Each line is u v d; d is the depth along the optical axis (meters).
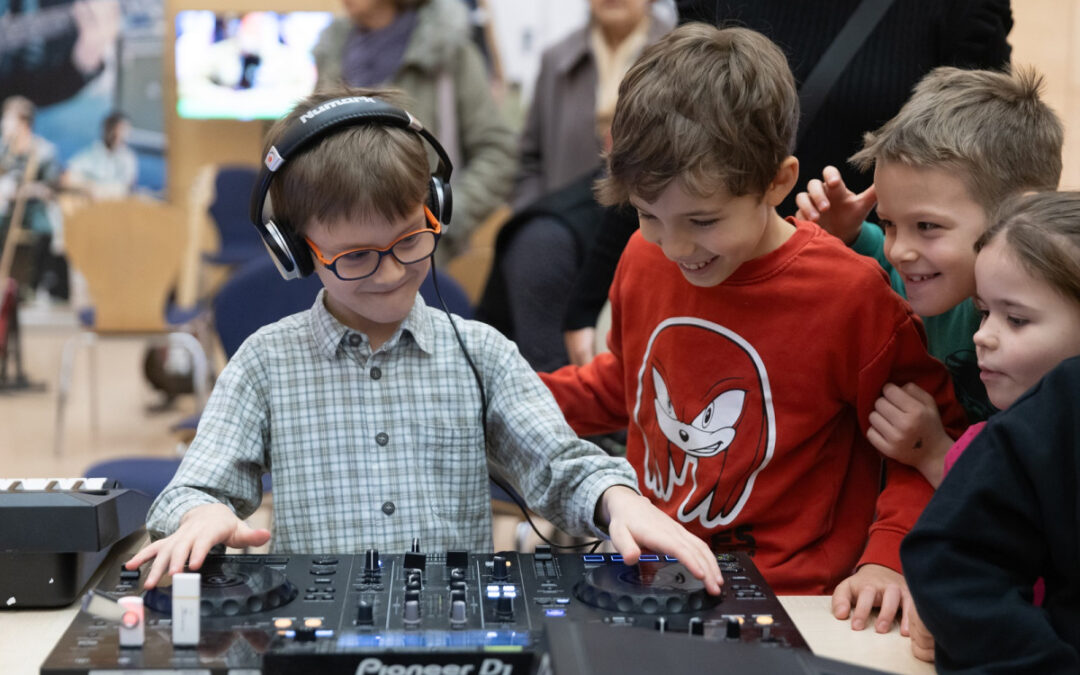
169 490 1.05
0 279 6.05
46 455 3.95
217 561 0.96
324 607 0.89
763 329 1.22
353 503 1.12
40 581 1.00
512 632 0.83
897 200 1.16
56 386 5.16
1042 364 0.88
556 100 3.34
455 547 1.13
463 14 3.38
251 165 6.06
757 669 0.73
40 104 6.16
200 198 5.06
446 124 3.34
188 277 4.68
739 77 1.07
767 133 1.07
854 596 1.07
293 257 1.08
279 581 0.91
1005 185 1.13
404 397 1.15
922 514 0.87
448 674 0.78
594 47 3.27
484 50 5.65
